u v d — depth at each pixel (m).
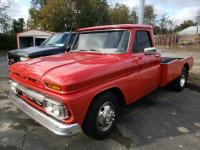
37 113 3.16
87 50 4.34
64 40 7.50
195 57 14.55
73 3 36.91
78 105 2.89
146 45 4.51
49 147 3.32
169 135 3.75
